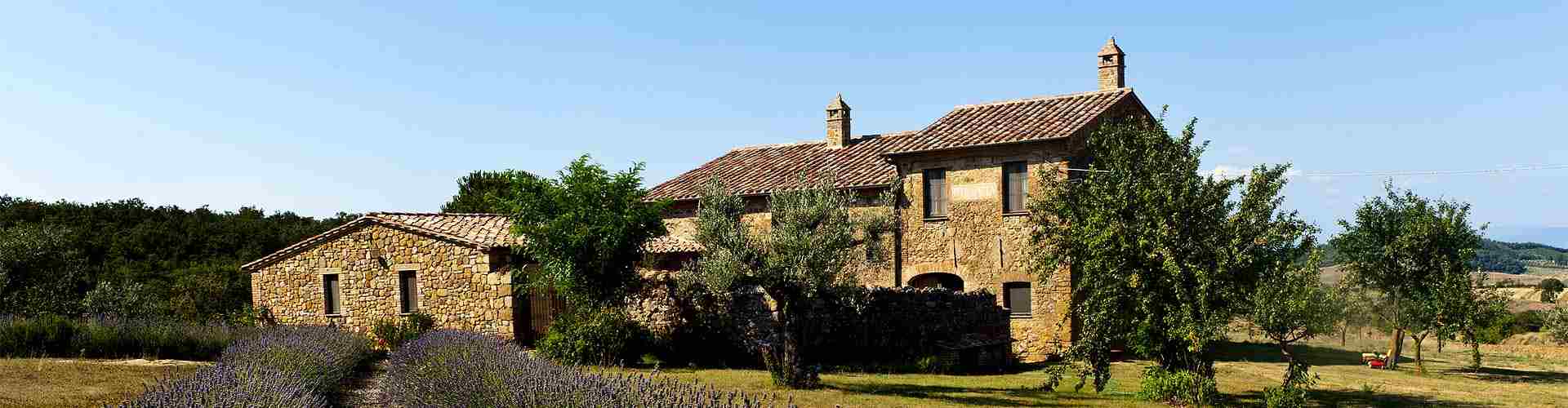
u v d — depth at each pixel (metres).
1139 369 21.58
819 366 19.12
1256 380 20.28
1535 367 28.14
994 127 25.58
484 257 23.27
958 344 21.91
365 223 25.11
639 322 21.50
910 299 22.28
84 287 30.69
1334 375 22.56
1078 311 17.09
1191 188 14.95
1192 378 15.62
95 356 18.94
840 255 15.48
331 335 18.81
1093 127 24.36
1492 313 24.44
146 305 27.28
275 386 10.82
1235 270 14.76
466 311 23.50
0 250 26.03
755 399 10.15
